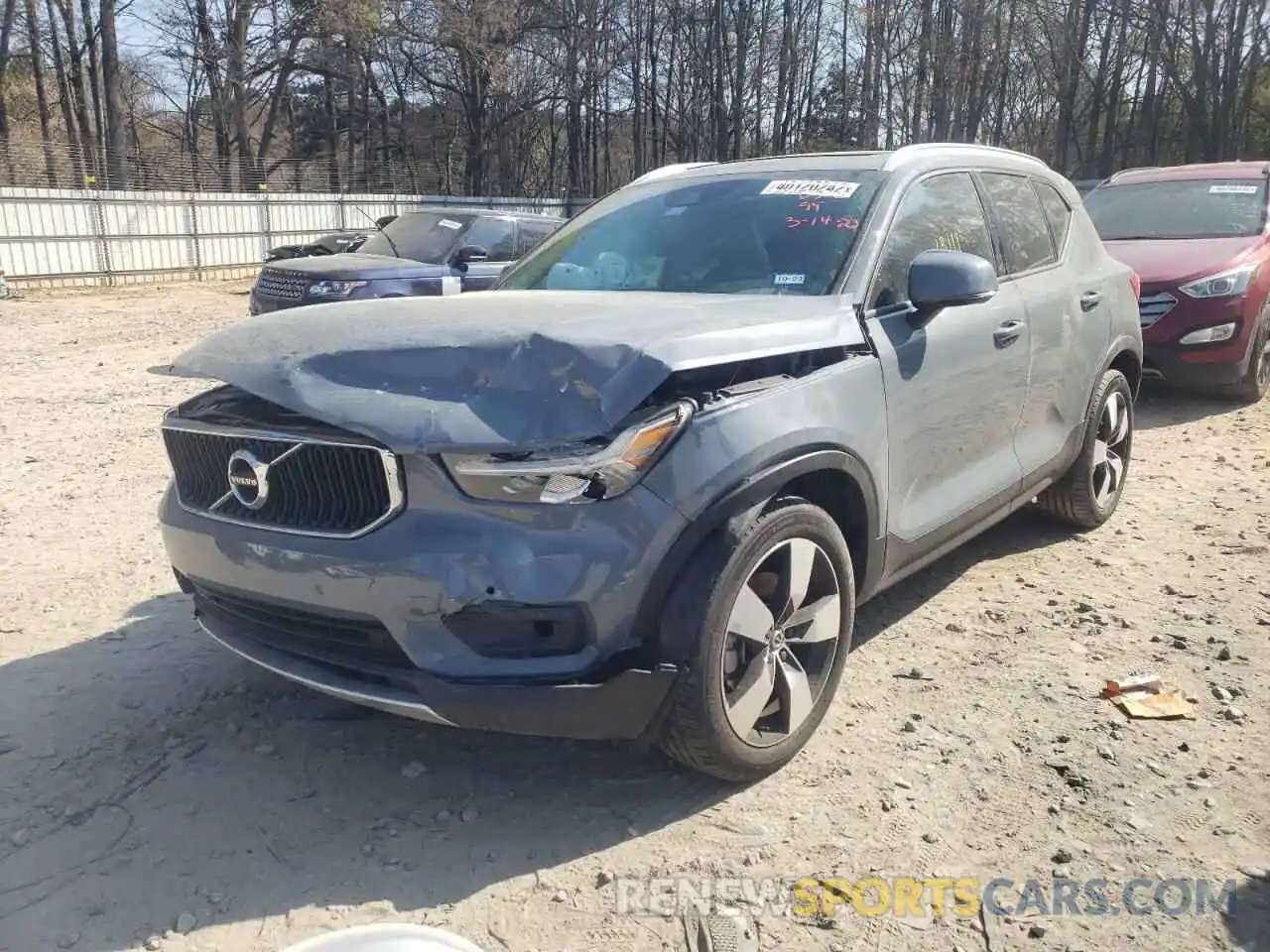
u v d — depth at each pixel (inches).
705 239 159.3
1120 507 234.5
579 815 121.0
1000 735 136.9
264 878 110.2
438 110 1991.9
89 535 219.9
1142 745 134.1
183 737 138.2
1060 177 213.0
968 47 1788.9
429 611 107.3
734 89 1914.4
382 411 106.2
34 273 901.8
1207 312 320.8
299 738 138.4
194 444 125.7
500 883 109.3
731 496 113.3
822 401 127.6
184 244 1029.2
